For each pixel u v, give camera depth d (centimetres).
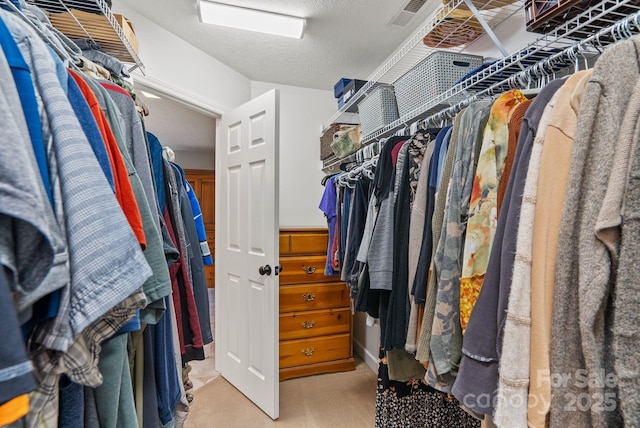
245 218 199
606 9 72
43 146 40
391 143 115
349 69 252
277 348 176
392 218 106
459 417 123
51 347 37
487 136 72
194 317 102
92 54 99
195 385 209
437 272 80
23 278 34
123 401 54
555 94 58
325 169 281
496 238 61
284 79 270
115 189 53
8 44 40
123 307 48
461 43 149
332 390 200
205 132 383
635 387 41
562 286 50
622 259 43
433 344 77
